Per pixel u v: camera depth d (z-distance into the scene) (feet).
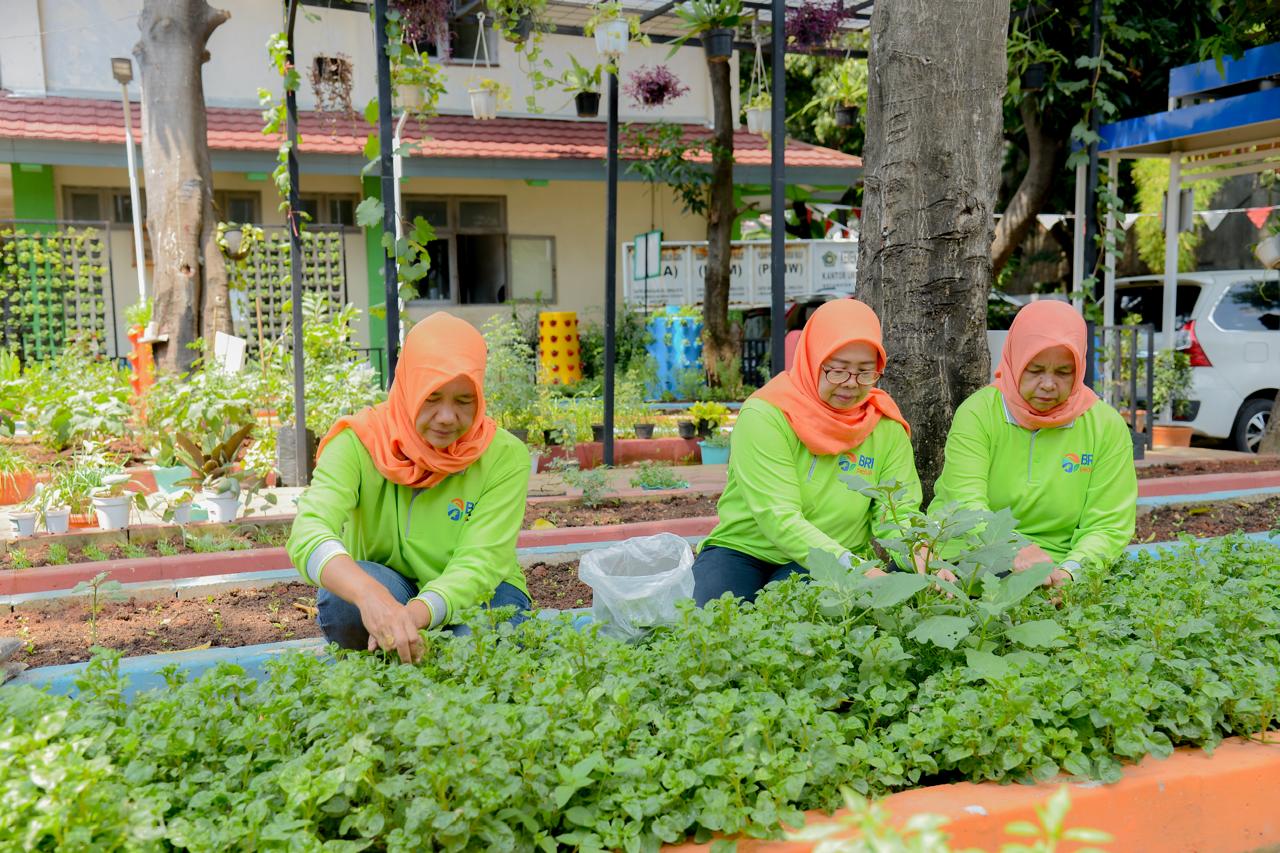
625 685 8.04
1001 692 7.96
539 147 47.11
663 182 48.57
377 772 7.20
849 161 52.80
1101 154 32.24
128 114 38.88
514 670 8.48
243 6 45.68
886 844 4.21
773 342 19.15
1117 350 29.55
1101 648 9.20
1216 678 8.98
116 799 6.38
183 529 18.31
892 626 9.41
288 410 26.94
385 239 18.51
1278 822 8.34
